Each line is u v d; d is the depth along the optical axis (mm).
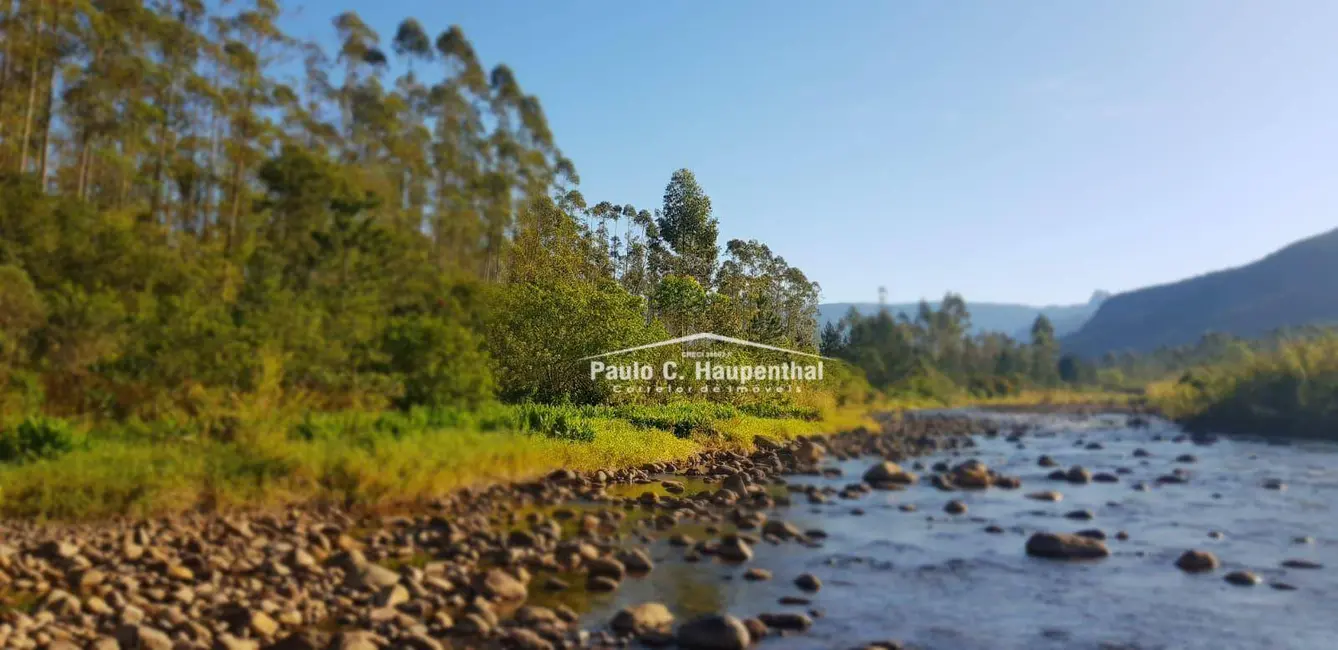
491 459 16750
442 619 8570
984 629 9305
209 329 18531
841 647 8555
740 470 21938
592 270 42938
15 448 13047
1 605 8062
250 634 7875
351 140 45062
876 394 70500
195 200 39562
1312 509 17594
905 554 12953
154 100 38844
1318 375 40938
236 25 42312
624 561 11414
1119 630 9352
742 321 41375
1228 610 10156
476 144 47125
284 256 27906
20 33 32156
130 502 11445
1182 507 17828
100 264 22438
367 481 13500
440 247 41125
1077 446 35031
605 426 22406
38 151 33438
